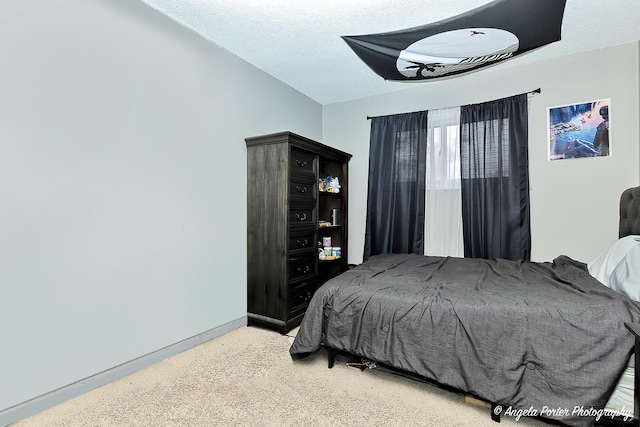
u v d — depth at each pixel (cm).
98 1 180
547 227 282
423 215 331
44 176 159
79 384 171
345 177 362
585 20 220
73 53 169
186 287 231
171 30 220
